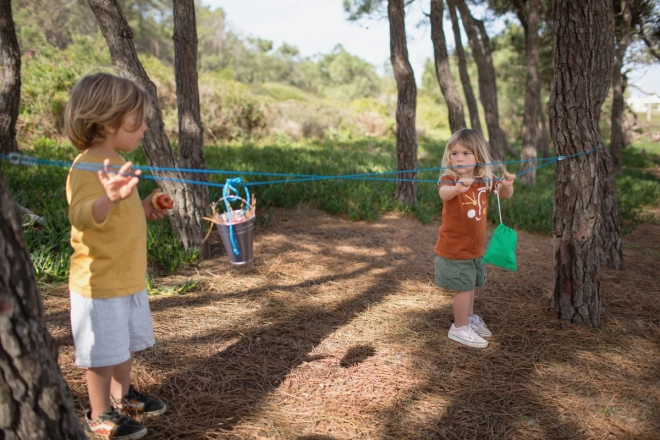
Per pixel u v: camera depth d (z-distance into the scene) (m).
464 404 2.71
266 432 2.39
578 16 3.39
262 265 4.78
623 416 2.67
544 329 3.64
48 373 1.61
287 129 18.56
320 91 62.31
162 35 34.03
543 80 20.69
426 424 2.53
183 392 2.66
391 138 21.80
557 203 3.72
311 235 6.00
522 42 18.48
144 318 2.26
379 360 3.12
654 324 3.81
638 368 3.16
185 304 3.77
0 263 1.47
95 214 1.84
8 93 7.38
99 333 2.07
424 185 9.35
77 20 23.80
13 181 6.50
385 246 5.78
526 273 5.02
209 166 9.23
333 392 2.75
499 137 12.95
